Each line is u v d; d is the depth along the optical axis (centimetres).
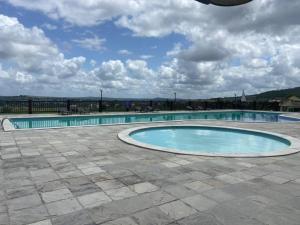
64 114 1472
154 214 253
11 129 827
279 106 2175
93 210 260
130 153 529
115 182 347
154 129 1029
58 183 339
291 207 275
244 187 335
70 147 578
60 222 234
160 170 410
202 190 322
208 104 2319
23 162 443
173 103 2111
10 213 250
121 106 1838
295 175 392
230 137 1042
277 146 827
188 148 859
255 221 243
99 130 864
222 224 236
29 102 1495
